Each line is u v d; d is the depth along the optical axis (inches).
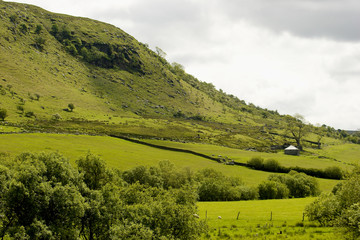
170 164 3622.0
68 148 4790.8
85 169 1977.1
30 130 5664.4
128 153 5231.3
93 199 1534.2
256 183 4325.8
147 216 1341.0
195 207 1628.9
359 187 1572.3
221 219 2020.2
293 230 1707.7
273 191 3344.0
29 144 4589.1
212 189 3132.4
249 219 2007.9
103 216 1441.9
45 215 1353.3
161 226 1304.1
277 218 2011.6
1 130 5187.0
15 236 1159.6
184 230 1321.4
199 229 1401.3
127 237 1213.1
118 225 1337.4
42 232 1213.7
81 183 1644.9
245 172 5044.3
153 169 3257.9
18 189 1280.8
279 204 2603.3
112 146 5649.6
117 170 3056.1
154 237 1224.2
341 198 1663.4
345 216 1316.4
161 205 1379.2
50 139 5260.8
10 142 4525.1
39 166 1498.5
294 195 3750.0
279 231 1707.7
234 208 2412.6
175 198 1574.8
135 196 1683.1
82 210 1347.2
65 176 1569.9
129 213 1405.0
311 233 1625.2
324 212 1755.7
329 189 4279.0
